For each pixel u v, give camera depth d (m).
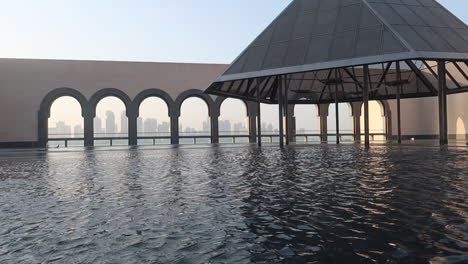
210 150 20.36
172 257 3.39
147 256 3.44
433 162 10.93
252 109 32.28
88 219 4.93
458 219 4.39
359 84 24.52
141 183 8.09
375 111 35.69
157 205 5.70
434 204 5.20
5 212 5.43
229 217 4.81
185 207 5.50
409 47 17.02
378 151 16.41
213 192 6.71
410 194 5.97
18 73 29.59
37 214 5.28
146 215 5.07
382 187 6.70
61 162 14.24
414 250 3.39
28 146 29.53
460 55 17.70
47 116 29.91
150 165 12.20
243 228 4.28
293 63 19.92
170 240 3.91
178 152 19.08
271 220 4.59
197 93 32.38
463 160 11.45
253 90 25.64
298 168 10.20
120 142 40.91
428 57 16.91
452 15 20.83
